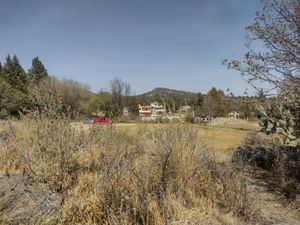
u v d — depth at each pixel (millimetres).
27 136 4953
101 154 4449
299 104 5078
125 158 4348
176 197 3871
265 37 5609
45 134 4449
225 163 4953
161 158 4207
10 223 3156
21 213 3305
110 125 5215
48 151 4184
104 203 3416
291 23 5457
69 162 4035
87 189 3734
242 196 4055
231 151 8250
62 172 3932
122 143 4906
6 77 55500
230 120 23266
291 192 4746
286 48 5535
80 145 4477
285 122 5172
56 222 3285
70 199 3508
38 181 3865
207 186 4191
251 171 5664
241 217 3889
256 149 6754
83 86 39469
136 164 4070
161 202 3576
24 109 5289
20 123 5457
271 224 3811
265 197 4590
